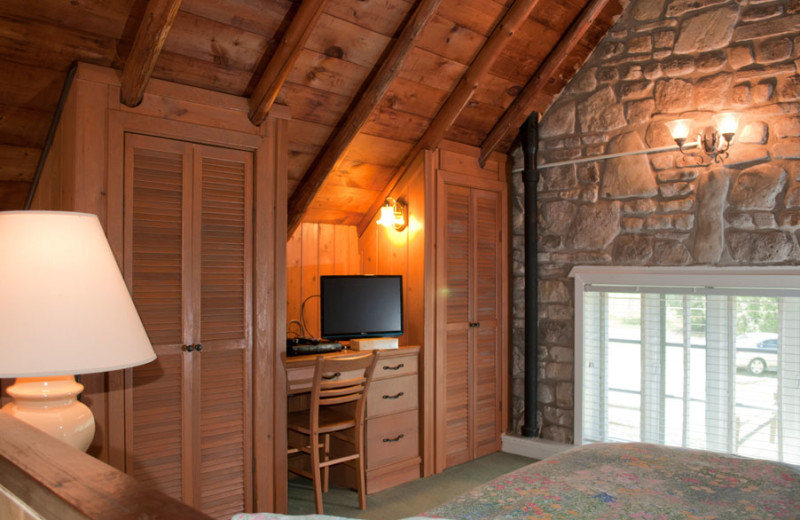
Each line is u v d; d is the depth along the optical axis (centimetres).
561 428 438
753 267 357
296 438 397
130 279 268
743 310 363
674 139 374
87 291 173
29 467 108
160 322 277
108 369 170
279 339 317
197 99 289
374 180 415
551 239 445
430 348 405
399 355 388
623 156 411
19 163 283
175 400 281
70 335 166
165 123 277
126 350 177
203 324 291
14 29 234
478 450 441
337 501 356
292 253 410
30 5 229
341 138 348
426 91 371
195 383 287
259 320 309
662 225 392
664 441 390
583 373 425
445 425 414
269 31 283
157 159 278
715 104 375
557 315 441
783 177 351
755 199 358
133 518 84
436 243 409
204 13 265
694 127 382
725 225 368
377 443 376
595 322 423
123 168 266
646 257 398
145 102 272
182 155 285
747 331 361
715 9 378
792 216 346
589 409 424
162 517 85
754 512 162
